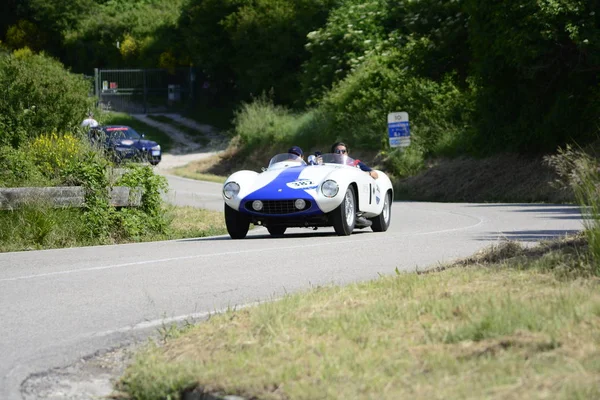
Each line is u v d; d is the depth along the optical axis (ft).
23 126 90.68
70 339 28.84
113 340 28.66
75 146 78.38
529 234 56.95
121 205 65.05
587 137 118.11
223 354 23.57
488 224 68.74
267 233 67.31
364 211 62.49
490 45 123.34
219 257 47.55
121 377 24.06
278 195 58.18
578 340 21.34
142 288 37.81
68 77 97.91
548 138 120.57
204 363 22.86
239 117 203.41
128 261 46.52
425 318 25.32
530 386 18.29
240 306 32.89
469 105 148.66
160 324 30.63
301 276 40.37
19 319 31.89
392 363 20.85
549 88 122.21
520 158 125.70
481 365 19.97
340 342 23.26
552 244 38.24
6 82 91.04
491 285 29.63
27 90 91.45
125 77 264.72
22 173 67.46
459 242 52.90
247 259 46.62
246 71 230.07
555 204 95.81
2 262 47.24
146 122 241.76
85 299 35.47
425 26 145.48
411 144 150.41
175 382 21.65
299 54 224.33
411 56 148.46
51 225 59.26
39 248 57.62
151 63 274.16
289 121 191.42
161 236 65.87
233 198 59.11
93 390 23.77
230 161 193.67
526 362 19.85
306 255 47.96
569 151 36.32
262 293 36.06
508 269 32.76
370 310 26.55
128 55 280.72
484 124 132.67
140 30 284.20
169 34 274.98
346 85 179.11
